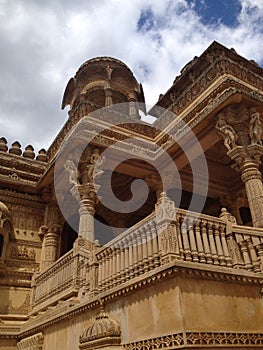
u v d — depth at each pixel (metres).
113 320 5.90
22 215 13.90
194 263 4.98
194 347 4.40
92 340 5.96
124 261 6.42
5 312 11.52
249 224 16.30
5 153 14.95
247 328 5.13
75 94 18.66
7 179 13.80
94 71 19.02
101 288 6.89
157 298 5.08
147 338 5.03
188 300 4.71
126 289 5.71
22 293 12.13
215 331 4.73
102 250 7.23
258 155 9.47
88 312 6.77
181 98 12.38
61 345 7.55
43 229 13.84
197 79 11.77
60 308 8.05
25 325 10.12
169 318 4.74
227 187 14.62
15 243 13.17
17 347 10.03
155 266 5.52
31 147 15.95
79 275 8.40
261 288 5.68
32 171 15.02
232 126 9.88
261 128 10.05
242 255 6.16
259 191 8.88
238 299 5.33
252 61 13.18
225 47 11.89
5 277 12.23
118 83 18.92
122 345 5.53
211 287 5.11
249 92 10.20
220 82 10.52
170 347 4.55
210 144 11.33
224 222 6.32
